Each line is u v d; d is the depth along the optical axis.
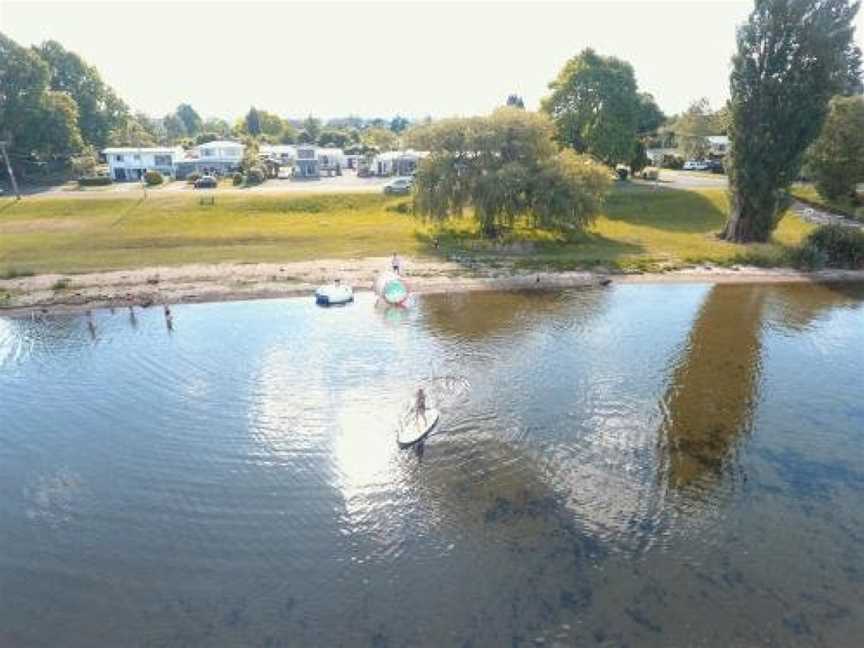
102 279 54.56
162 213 77.12
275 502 25.52
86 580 21.53
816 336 44.62
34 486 26.92
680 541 23.25
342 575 21.61
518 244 65.88
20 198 84.44
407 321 46.47
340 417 32.09
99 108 132.25
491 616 19.81
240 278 55.34
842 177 81.94
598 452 29.16
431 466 27.86
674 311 49.69
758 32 62.47
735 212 69.56
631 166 108.44
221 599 20.62
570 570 21.75
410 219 78.31
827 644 18.81
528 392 35.00
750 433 31.06
